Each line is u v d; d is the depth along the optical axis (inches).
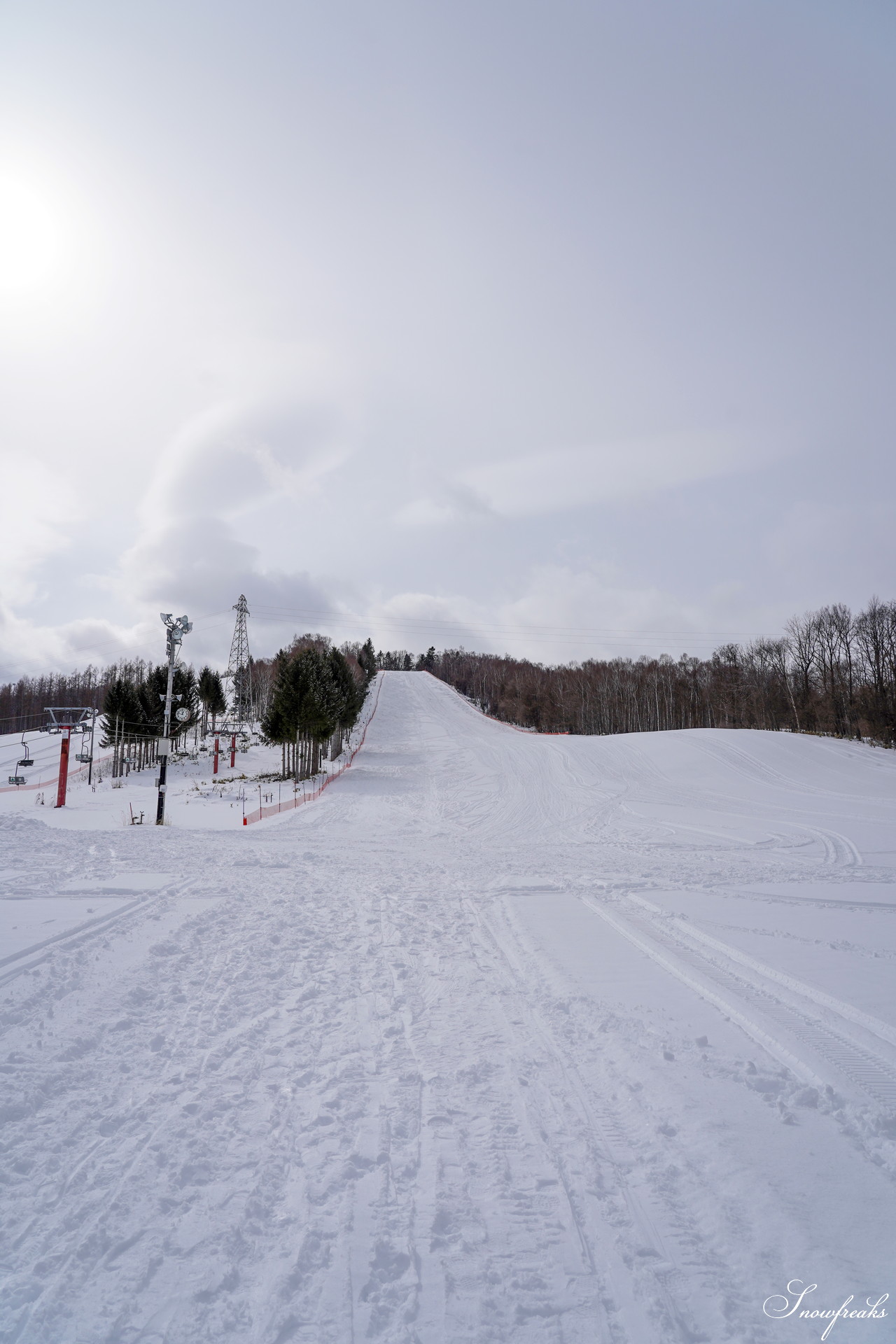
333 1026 230.2
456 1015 241.3
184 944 325.4
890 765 1660.9
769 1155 151.9
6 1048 203.8
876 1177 143.9
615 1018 233.8
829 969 282.7
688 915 397.7
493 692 5969.5
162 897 437.1
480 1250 122.7
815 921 380.5
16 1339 100.4
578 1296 112.0
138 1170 145.0
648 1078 189.8
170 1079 188.5
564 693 4753.9
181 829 995.3
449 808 1382.9
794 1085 184.9
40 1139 156.9
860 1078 185.9
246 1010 243.4
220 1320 106.0
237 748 2763.3
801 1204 134.5
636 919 395.2
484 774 1932.8
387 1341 102.2
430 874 574.6
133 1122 165.0
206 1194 137.6
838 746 1884.8
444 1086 186.9
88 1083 185.5
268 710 2007.9
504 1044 215.8
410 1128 163.8
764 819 1053.2
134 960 295.9
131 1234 125.2
